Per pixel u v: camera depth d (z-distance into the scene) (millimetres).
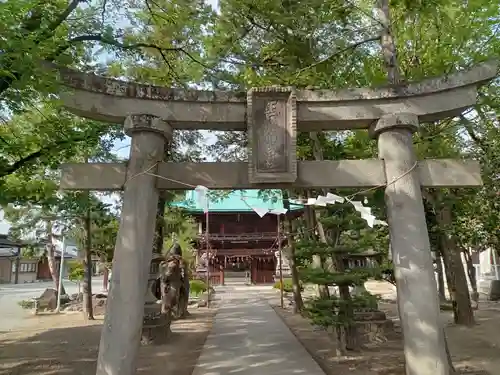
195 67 11047
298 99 7559
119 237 6855
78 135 8805
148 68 11555
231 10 10125
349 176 7359
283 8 9891
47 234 25094
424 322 6688
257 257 43719
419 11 9336
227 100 7492
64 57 7027
